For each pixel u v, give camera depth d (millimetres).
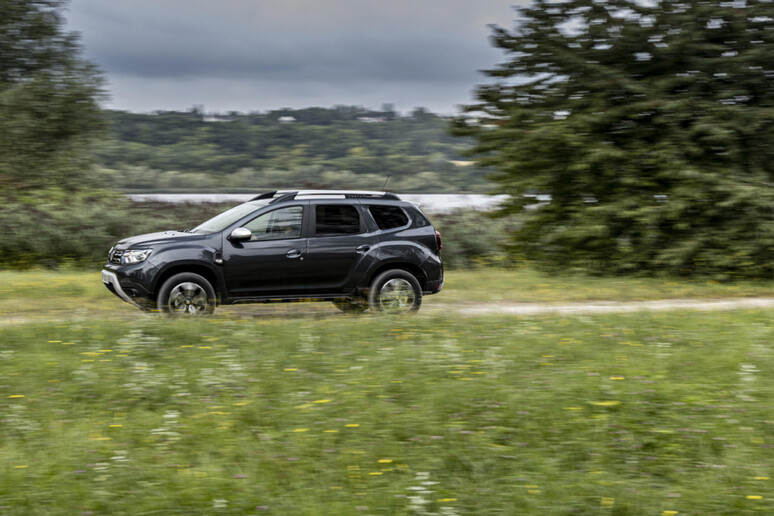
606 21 22438
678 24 22188
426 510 6691
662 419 8625
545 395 9195
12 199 28891
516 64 23172
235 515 6500
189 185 51188
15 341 11438
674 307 16484
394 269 15305
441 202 32312
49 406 8867
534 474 7418
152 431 8219
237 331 12320
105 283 14531
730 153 22016
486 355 11000
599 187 23125
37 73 34094
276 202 14953
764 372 10281
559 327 13258
